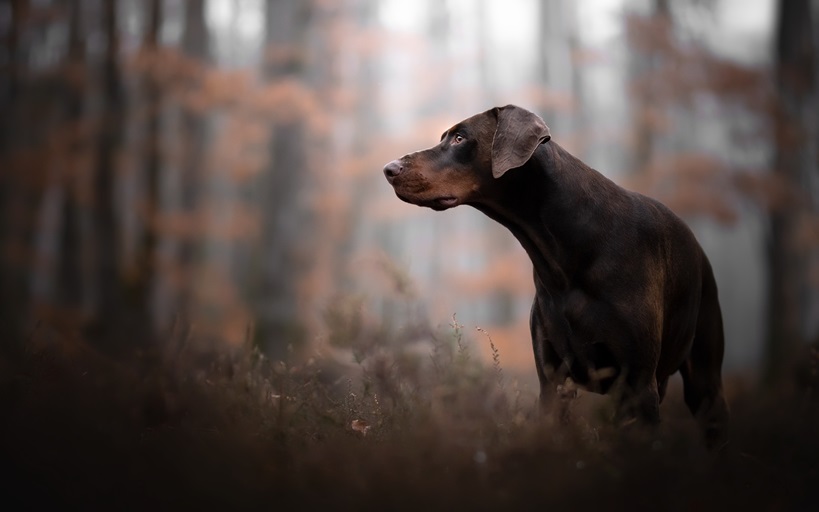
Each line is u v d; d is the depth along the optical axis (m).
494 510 2.91
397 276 7.71
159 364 4.79
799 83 17.73
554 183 4.45
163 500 2.85
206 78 17.50
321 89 19.39
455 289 20.36
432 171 4.56
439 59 22.81
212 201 22.02
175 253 20.52
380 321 6.65
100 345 8.80
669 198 17.16
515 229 4.62
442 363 5.07
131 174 20.23
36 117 21.05
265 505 2.88
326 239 20.75
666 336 4.75
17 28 20.11
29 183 18.58
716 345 5.23
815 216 17.33
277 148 16.73
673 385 7.56
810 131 17.59
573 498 3.02
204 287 19.22
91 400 3.83
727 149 20.23
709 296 5.16
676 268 4.73
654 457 3.45
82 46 19.61
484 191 4.58
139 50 17.73
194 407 4.15
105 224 18.31
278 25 17.72
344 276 20.47
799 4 17.92
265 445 3.61
